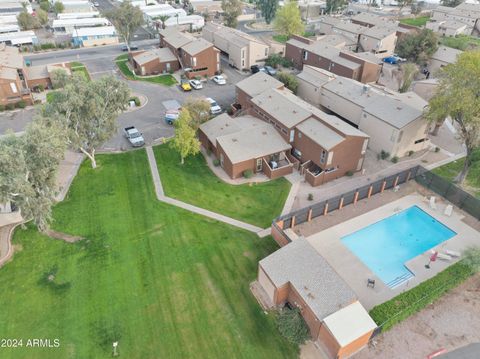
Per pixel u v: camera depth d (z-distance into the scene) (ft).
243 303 98.43
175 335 90.74
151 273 106.63
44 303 97.50
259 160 149.28
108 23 338.95
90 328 91.86
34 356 85.51
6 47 235.20
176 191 140.56
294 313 90.22
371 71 227.61
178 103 209.15
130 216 127.75
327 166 142.20
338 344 79.97
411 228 125.39
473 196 132.05
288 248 100.58
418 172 146.41
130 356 86.12
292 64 270.87
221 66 269.64
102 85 135.03
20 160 94.68
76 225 123.13
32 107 201.67
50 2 414.62
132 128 173.58
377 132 164.66
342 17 440.86
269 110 165.58
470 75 130.11
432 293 96.53
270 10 377.30
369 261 113.19
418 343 88.53
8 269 107.04
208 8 418.92
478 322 94.07
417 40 253.85
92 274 105.91
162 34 287.07
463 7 384.47
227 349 87.86
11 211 122.21
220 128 162.50
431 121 152.76
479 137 132.46
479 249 108.58
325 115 157.99
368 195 138.10
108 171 150.61
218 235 120.37
